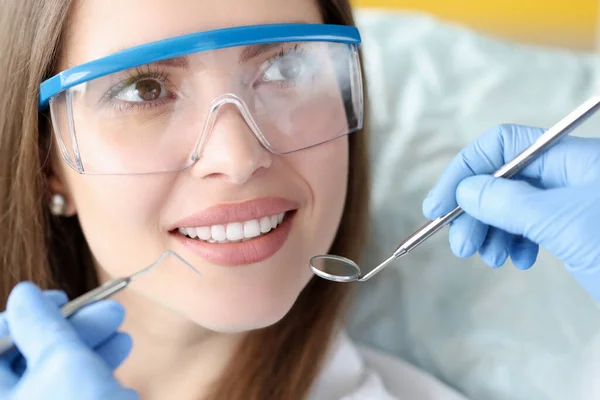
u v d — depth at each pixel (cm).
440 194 72
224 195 75
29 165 86
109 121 74
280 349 103
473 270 122
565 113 131
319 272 72
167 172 74
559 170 70
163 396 101
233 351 101
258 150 73
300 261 84
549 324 114
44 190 90
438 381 114
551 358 111
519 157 68
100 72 71
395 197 130
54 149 86
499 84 138
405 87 143
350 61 83
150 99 74
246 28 71
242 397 99
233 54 73
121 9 71
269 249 80
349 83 84
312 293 104
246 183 75
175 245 80
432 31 150
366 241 113
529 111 133
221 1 72
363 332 126
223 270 79
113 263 84
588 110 64
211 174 74
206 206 75
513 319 116
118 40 72
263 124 76
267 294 81
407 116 138
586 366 108
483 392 114
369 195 110
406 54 147
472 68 143
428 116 137
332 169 83
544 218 64
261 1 74
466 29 152
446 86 141
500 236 75
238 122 73
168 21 71
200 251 79
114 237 81
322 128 80
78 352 53
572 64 140
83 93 73
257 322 82
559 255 65
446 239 125
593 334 111
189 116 74
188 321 95
